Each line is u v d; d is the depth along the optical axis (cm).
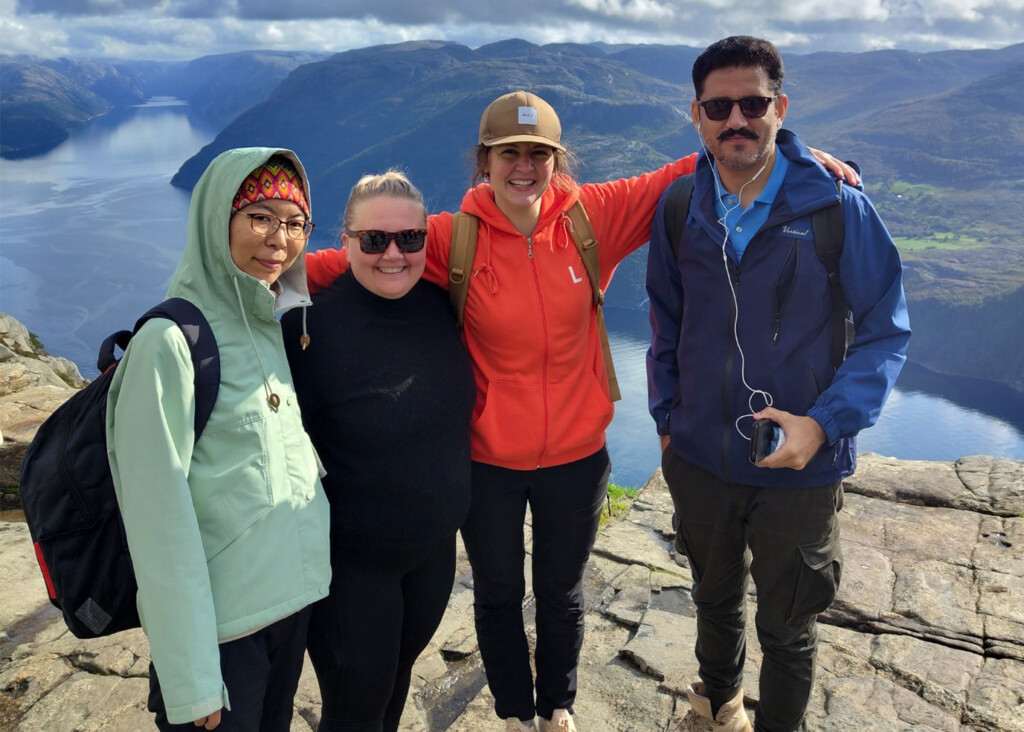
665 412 230
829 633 293
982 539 351
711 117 192
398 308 207
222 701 153
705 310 208
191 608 149
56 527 156
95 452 156
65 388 684
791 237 192
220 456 162
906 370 18100
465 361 216
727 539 218
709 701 242
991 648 277
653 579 342
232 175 159
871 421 184
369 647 201
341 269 226
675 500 229
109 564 157
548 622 247
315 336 197
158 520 148
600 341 244
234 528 162
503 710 250
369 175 205
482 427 227
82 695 275
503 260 224
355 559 200
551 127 216
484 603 245
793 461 183
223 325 166
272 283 184
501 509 234
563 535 241
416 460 197
